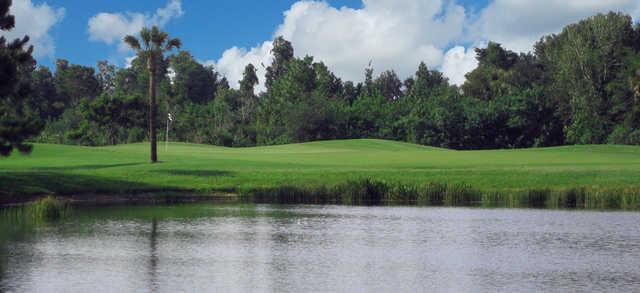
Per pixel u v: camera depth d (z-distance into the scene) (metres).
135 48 58.91
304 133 135.38
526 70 151.25
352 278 21.36
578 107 123.06
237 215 36.78
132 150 73.31
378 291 19.72
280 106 147.25
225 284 20.41
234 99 170.38
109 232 30.11
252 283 20.55
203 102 188.88
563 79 127.00
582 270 22.62
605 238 29.20
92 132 130.62
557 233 30.69
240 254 25.23
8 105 44.72
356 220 34.97
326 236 29.72
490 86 150.38
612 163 57.25
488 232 30.84
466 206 41.75
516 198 44.06
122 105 132.50
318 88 153.75
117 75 194.62
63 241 27.58
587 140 120.25
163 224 32.91
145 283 20.41
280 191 44.78
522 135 130.50
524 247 27.05
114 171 50.69
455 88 154.88
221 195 46.34
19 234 29.34
